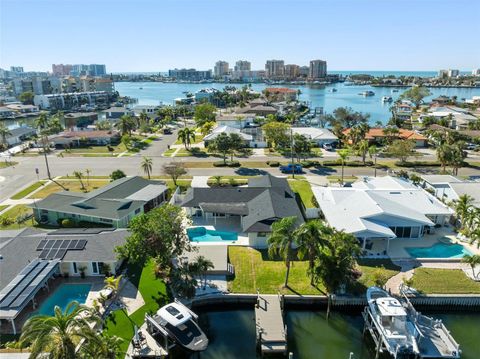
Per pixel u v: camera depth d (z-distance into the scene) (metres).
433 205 54.28
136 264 43.84
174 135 125.56
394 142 89.62
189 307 37.50
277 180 65.38
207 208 54.66
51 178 77.00
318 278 37.31
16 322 34.00
